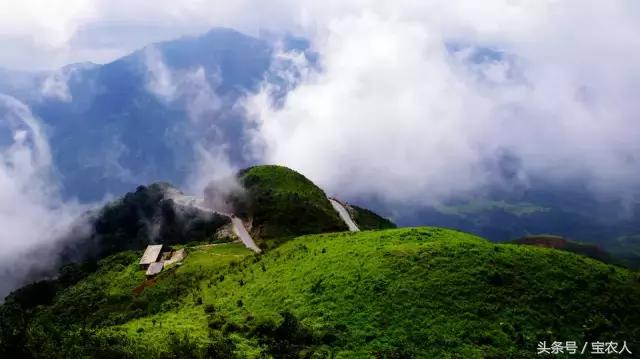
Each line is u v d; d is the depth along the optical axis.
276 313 61.66
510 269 62.41
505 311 55.44
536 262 64.00
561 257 66.12
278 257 87.12
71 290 140.38
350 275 65.56
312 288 65.50
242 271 88.00
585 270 63.53
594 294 59.12
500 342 51.00
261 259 91.81
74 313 116.38
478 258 64.12
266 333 55.59
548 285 59.81
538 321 54.31
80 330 55.88
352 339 52.62
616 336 53.12
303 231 145.88
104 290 126.00
